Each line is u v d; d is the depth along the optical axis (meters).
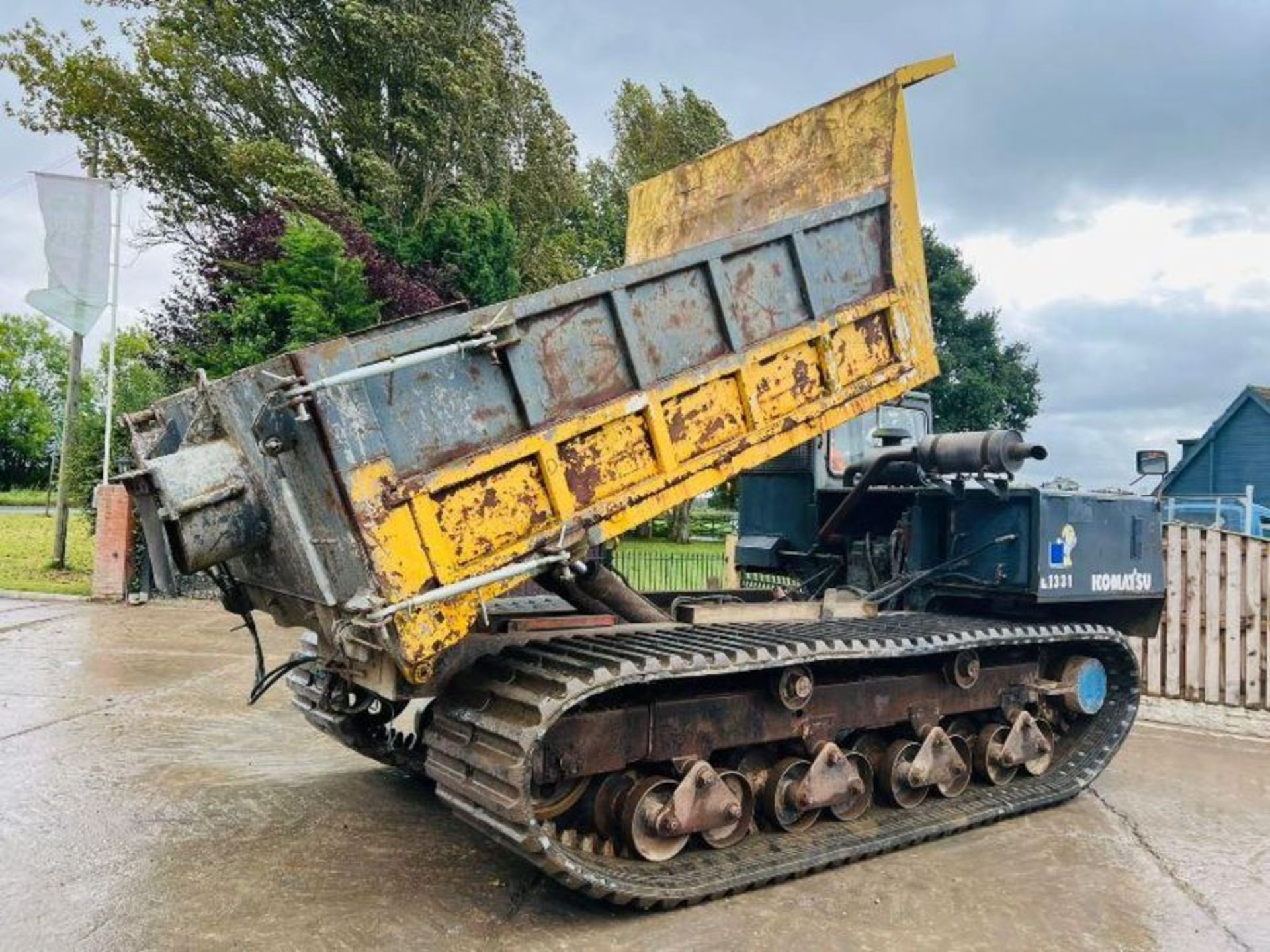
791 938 4.14
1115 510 6.42
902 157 5.41
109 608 13.27
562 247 27.97
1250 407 28.77
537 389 4.11
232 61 22.14
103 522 13.74
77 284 15.50
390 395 3.75
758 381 4.79
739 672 4.51
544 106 25.20
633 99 35.66
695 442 4.57
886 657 5.16
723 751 5.09
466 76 22.27
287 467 3.92
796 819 5.15
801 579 7.45
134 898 4.23
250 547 4.24
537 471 4.08
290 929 3.98
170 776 6.03
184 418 4.75
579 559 4.22
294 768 6.33
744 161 6.10
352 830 5.19
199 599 14.07
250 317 16.12
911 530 6.50
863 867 5.02
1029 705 6.49
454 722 4.24
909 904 4.56
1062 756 6.60
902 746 5.64
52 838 4.92
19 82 21.08
